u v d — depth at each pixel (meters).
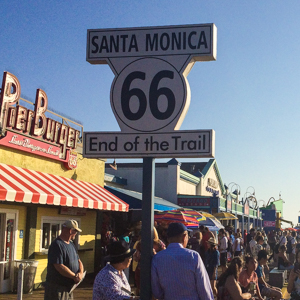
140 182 29.59
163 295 3.99
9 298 11.16
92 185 16.48
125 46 4.62
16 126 12.24
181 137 4.38
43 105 13.55
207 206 30.45
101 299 4.27
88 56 4.66
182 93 4.47
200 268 3.90
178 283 3.88
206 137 4.33
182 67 4.51
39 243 13.48
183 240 4.14
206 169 39.88
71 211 15.23
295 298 8.15
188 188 34.44
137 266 8.91
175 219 16.25
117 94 4.56
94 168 17.12
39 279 13.29
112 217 19.91
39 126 13.43
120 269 4.45
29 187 11.47
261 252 9.38
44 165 13.98
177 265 3.91
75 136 15.41
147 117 4.48
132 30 4.64
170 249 4.04
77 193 13.78
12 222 12.31
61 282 5.98
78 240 15.84
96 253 17.08
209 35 4.51
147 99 4.52
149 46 4.59
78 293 12.53
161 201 25.83
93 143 4.52
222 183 45.25
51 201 11.84
